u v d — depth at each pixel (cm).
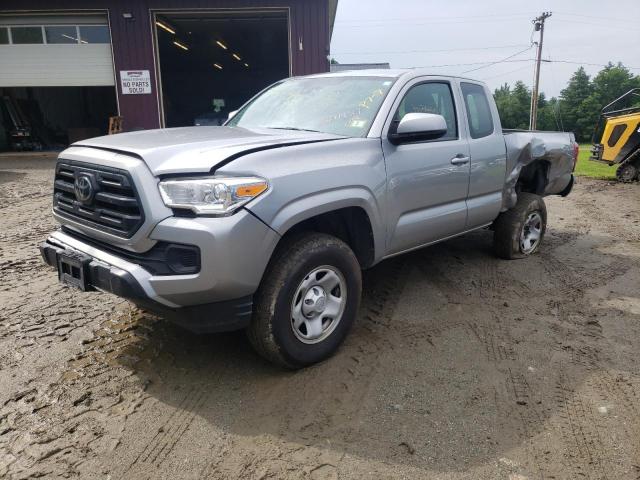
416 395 311
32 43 1788
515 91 7500
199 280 276
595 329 410
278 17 1900
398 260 573
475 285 502
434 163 419
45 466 247
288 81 498
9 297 452
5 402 296
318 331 337
